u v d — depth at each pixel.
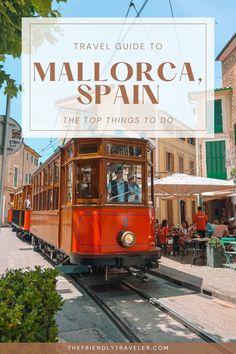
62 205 8.92
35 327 2.82
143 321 5.68
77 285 8.57
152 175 8.60
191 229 13.78
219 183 11.76
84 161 7.85
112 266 7.82
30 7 3.79
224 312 6.11
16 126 4.85
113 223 7.53
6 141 4.36
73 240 7.67
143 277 8.70
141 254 7.58
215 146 18.89
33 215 14.87
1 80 4.18
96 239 7.40
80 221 7.62
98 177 7.63
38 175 13.58
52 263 11.66
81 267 7.99
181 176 12.61
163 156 24.12
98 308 6.56
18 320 2.62
